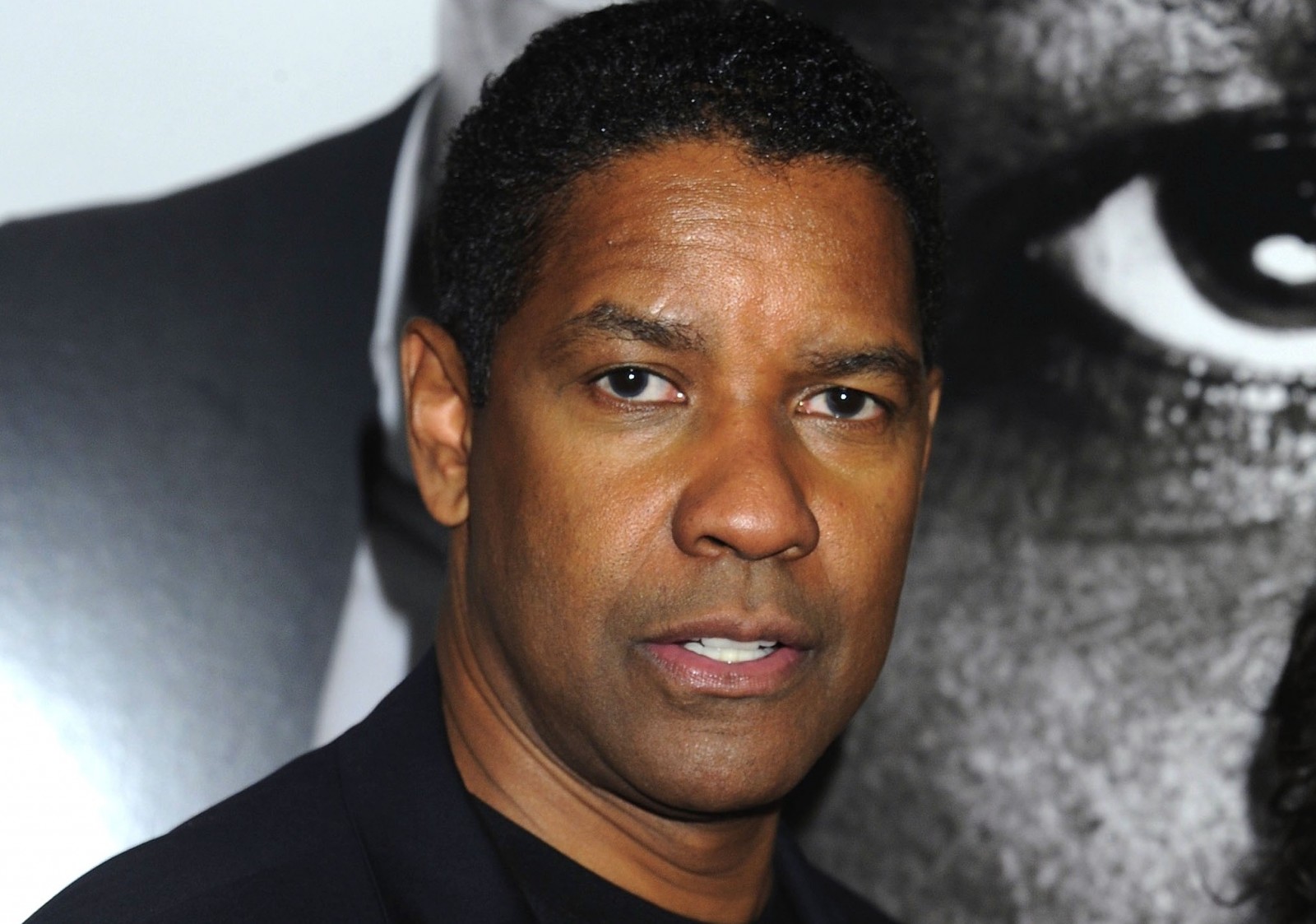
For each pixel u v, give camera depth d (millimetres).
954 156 3975
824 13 3945
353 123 3850
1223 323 3979
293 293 3809
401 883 2293
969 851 3930
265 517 3766
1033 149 3990
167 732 3691
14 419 3660
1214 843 3904
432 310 3861
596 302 2219
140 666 3691
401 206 3861
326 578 3791
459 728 2572
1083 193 4000
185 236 3764
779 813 2826
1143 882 3916
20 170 3684
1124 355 3977
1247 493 3953
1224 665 3930
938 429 3955
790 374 2229
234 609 3740
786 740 2293
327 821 2389
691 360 2211
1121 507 3963
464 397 2578
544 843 2479
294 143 3824
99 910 2227
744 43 2352
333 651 3785
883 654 2432
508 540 2330
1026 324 3979
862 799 3947
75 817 3643
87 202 3719
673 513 2211
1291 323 3977
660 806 2451
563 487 2252
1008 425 3961
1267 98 4000
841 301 2240
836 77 2365
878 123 2389
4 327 3662
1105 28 4004
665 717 2246
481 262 2465
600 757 2340
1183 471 3963
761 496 2152
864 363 2273
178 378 3742
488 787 2520
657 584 2211
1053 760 3932
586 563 2236
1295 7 4004
